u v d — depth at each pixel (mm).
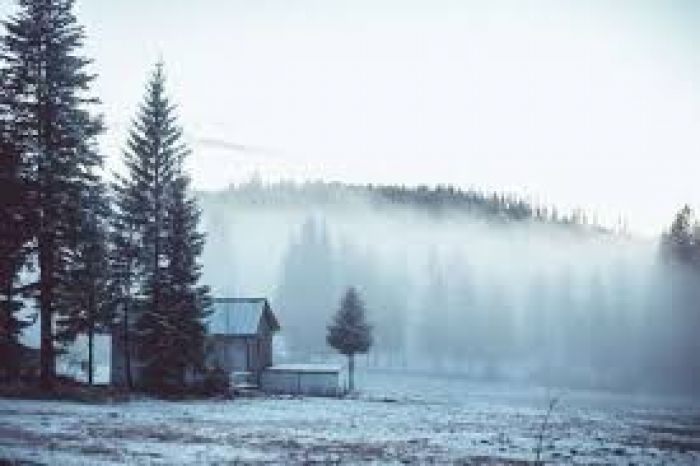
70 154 34469
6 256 33562
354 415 38438
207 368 44688
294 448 23641
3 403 30656
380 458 22359
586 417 49688
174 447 22156
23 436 21984
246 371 53969
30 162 33688
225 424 29797
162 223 43250
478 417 42938
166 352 41375
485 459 23703
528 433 34438
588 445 30797
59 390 34719
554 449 28250
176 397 41625
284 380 55219
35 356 37500
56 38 34781
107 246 39062
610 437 35750
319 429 30125
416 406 49750
